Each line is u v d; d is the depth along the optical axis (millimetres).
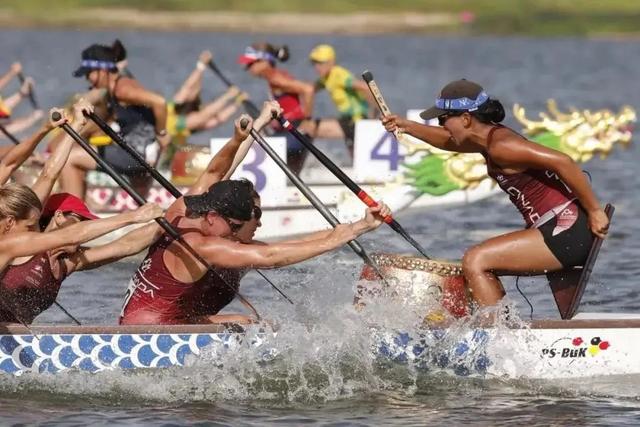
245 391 26547
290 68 145750
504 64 163750
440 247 43969
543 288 36906
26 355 26328
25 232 25062
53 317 33219
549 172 27141
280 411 25219
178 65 143125
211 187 26172
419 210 47625
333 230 25188
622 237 46344
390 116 29500
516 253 27125
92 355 26453
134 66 140375
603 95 119062
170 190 28906
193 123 51594
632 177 63156
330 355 27250
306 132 51594
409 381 27359
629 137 40656
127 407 25312
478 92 27125
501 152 26672
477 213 51344
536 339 27453
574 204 27141
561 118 40875
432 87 125250
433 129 29328
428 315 27422
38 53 159000
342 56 169125
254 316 28219
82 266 27094
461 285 27594
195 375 26688
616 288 37531
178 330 26594
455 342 27344
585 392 26859
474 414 25125
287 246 25203
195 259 26062
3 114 45594
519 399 26266
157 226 27281
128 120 42969
